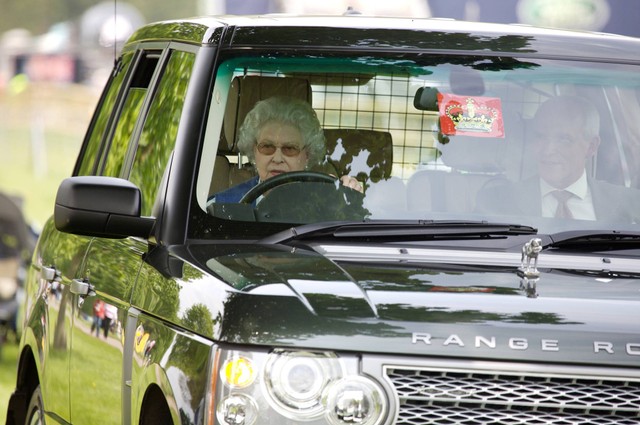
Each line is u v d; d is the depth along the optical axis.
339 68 15.55
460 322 12.15
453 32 16.25
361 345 11.97
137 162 16.98
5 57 50.81
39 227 42.12
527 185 15.49
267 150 15.22
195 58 15.77
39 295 19.39
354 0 42.06
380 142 15.39
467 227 14.54
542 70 16.09
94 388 15.96
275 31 15.84
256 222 14.68
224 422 11.91
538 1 41.47
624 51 16.70
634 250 14.79
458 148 15.49
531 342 12.09
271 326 12.03
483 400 12.01
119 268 15.67
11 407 20.56
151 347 13.55
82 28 50.16
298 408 11.84
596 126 16.03
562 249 14.62
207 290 12.83
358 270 13.17
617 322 12.33
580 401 12.12
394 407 11.91
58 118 51.16
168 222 14.68
